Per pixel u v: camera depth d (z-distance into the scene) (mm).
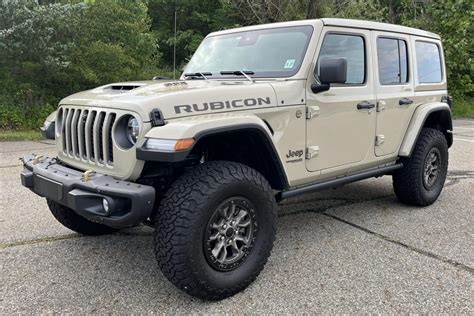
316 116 3783
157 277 3420
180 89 3184
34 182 3396
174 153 2666
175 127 2771
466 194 5895
